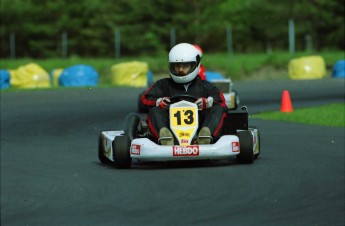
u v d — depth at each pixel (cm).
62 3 19225
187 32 19050
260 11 19662
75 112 6675
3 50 19262
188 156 3262
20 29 19025
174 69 3538
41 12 19175
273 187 2839
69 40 19250
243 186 2872
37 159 4069
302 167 3347
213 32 19338
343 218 2283
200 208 2511
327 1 19000
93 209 2583
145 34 18738
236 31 19612
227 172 3200
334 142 4397
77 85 10519
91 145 4662
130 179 3123
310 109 6581
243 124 3609
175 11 19188
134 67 11131
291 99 8094
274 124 5541
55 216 2497
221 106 3484
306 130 5109
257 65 14450
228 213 2414
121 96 8450
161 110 3466
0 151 4462
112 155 3509
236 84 10844
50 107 7131
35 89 9500
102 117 6281
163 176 3155
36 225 2375
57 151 4397
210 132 3338
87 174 3366
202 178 3069
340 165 3416
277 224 2231
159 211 2488
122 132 3769
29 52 19412
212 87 3569
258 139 3700
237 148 3316
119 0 19412
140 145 3297
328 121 5622
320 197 2630
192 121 3400
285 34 19525
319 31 19312
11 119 6203
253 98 8294
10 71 10931
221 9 19475
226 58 14925
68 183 3164
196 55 3547
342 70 12125
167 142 3316
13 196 2928
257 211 2431
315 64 12162
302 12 19362
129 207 2578
